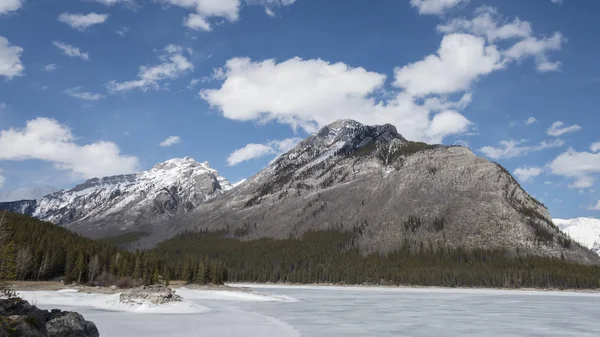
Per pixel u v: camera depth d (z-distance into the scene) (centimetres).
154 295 8250
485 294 16812
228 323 6284
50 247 15838
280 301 11606
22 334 2839
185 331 5372
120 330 5300
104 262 16412
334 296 14400
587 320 7556
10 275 3228
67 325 3634
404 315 8088
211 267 17825
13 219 17412
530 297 15125
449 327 6419
